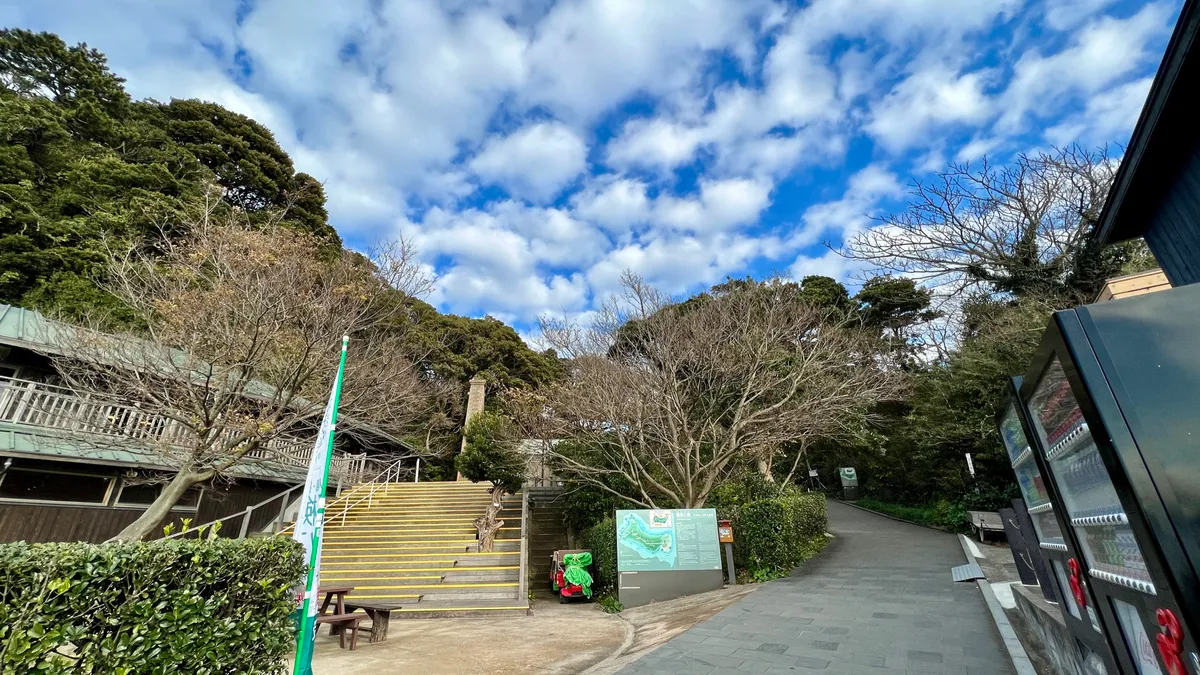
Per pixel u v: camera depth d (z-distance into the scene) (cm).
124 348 881
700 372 1259
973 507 1381
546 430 1288
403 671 571
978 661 463
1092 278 1554
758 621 649
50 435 907
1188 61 315
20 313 1059
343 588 774
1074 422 215
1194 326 171
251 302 865
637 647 636
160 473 1145
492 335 3023
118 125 2144
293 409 1022
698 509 1012
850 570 959
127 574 310
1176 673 159
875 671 459
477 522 1369
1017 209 1691
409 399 1245
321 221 2502
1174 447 157
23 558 275
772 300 1394
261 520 1444
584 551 1148
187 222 1207
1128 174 417
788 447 1905
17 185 1622
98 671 286
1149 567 161
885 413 2047
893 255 1855
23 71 2195
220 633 350
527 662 605
